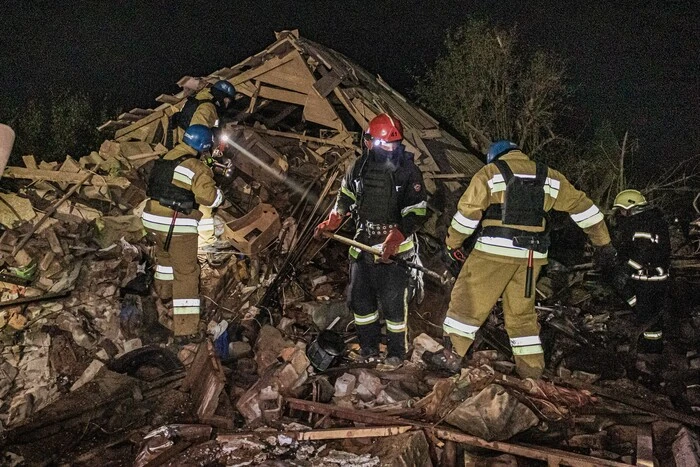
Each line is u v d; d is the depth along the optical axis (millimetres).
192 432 3891
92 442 3977
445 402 4160
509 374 4770
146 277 5594
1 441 3848
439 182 6973
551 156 9211
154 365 4785
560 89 9273
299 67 7684
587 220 4270
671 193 8656
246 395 4238
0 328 4883
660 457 3910
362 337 4871
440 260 5809
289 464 3617
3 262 5387
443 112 9750
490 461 3721
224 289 5840
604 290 6281
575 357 5223
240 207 6844
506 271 4277
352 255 4668
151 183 4875
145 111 8406
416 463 3584
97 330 5105
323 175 7078
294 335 5273
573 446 3941
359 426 4043
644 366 5090
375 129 4410
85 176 6496
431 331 5418
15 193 6199
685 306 6062
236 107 8109
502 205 4203
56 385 4590
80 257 5645
